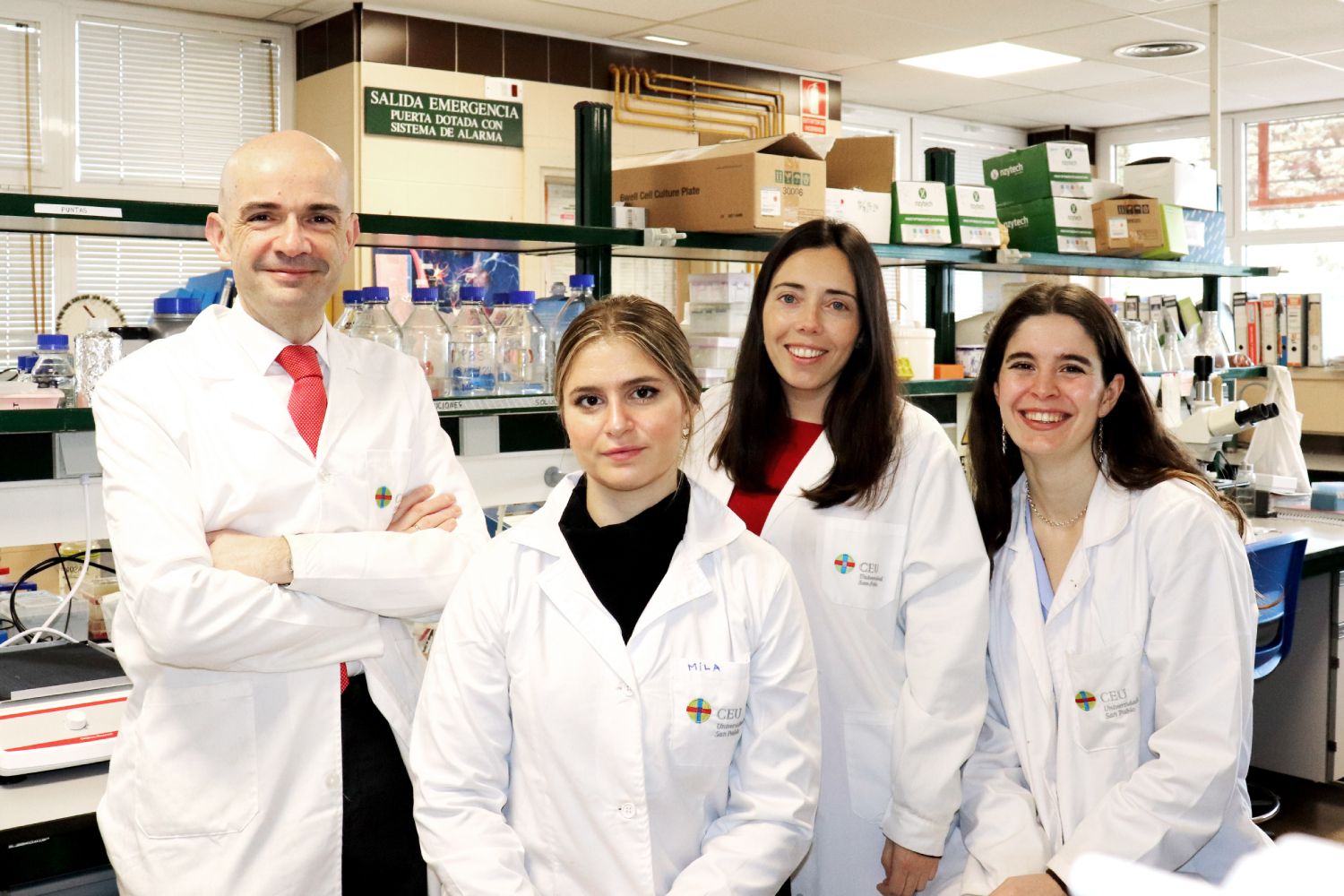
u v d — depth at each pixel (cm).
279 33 499
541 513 147
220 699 153
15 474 205
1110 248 372
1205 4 466
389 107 478
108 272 464
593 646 137
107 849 156
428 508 173
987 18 492
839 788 176
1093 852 158
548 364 251
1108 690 169
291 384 165
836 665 175
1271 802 358
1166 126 747
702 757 138
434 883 155
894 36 529
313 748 156
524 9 484
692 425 148
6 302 445
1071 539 179
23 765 167
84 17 451
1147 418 176
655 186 276
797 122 611
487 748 140
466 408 224
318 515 162
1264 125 704
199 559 148
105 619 232
